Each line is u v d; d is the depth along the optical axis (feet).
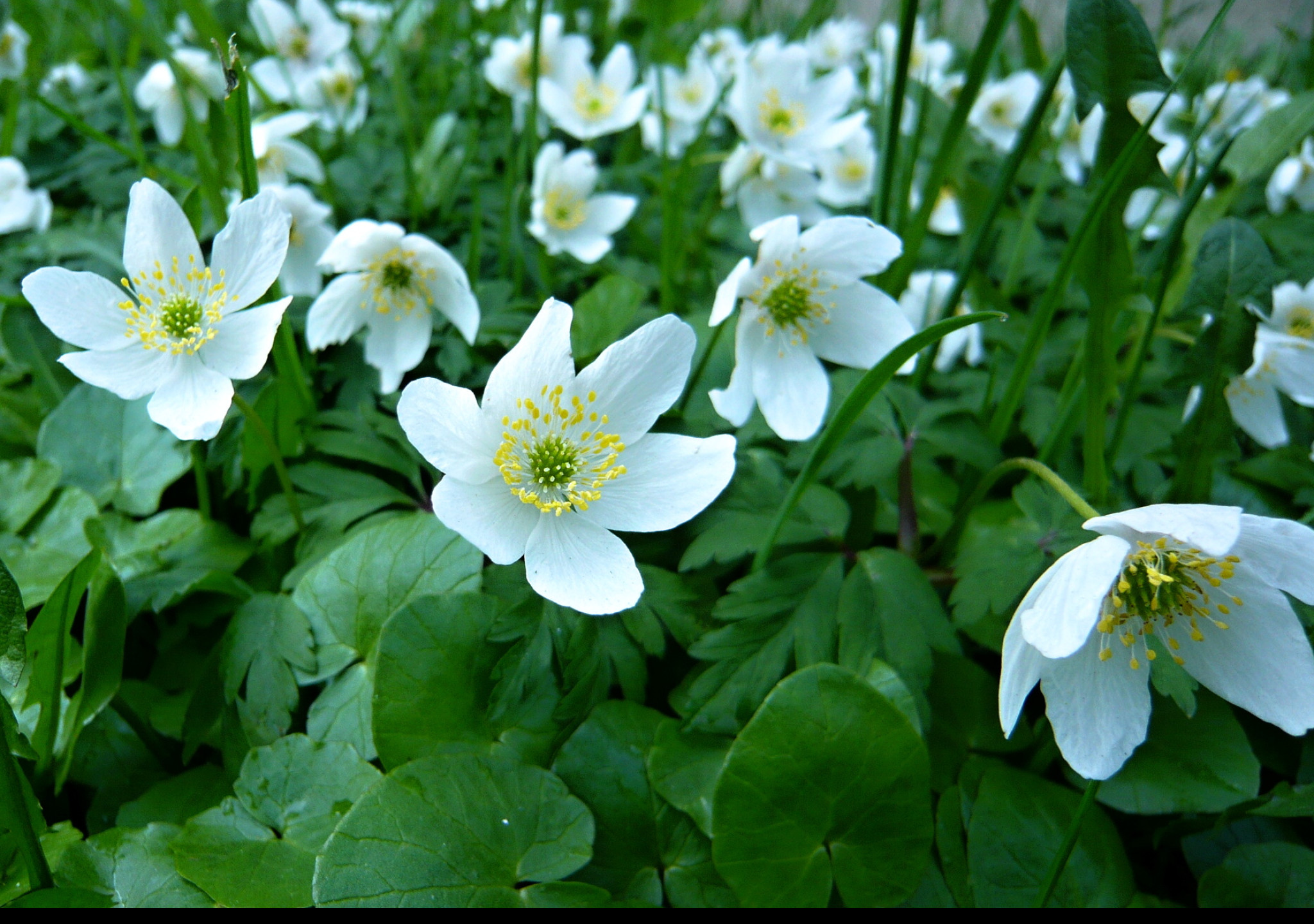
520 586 0.51
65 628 0.48
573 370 0.47
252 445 0.58
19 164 0.82
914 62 1.13
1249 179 0.65
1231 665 0.44
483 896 0.44
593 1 1.29
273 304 0.48
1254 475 0.68
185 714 0.54
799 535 0.54
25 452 0.67
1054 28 1.42
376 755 0.50
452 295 0.63
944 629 0.53
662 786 0.49
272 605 0.53
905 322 0.56
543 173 0.75
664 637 0.52
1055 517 0.55
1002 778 0.52
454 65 1.17
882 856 0.48
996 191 0.63
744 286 0.54
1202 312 0.56
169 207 0.50
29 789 0.45
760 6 1.26
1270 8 1.34
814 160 0.85
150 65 1.17
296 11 0.95
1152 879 0.54
